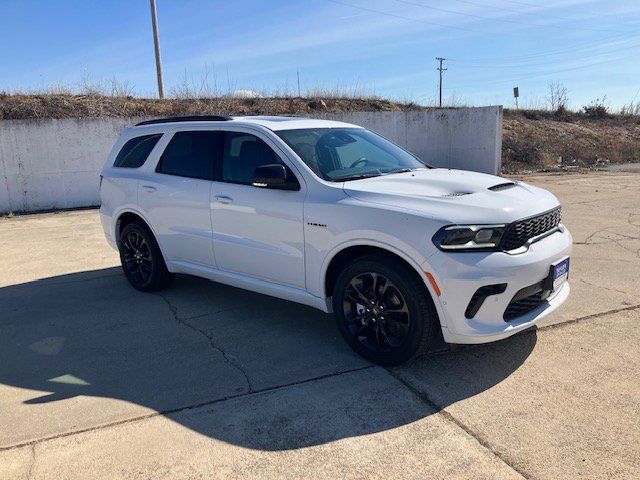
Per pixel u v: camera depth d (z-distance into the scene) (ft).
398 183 12.94
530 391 10.93
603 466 8.53
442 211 11.21
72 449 9.43
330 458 8.96
